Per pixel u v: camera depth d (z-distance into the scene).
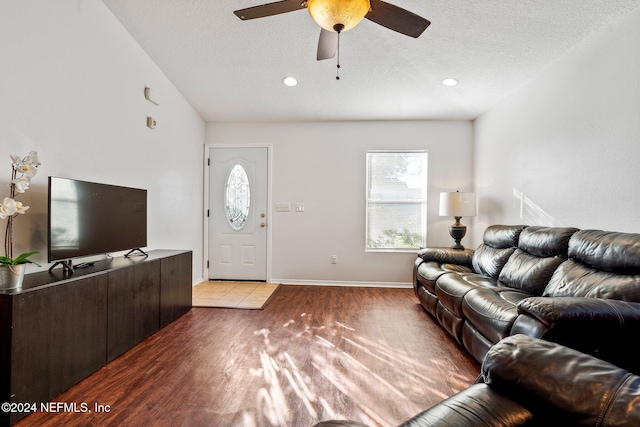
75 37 2.36
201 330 2.75
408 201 4.46
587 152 2.38
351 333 2.70
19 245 2.00
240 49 3.08
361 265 4.44
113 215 2.51
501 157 3.63
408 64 3.15
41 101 2.11
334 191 4.46
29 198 2.06
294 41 2.94
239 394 1.80
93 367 2.01
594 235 1.98
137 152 3.09
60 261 2.05
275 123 4.50
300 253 4.49
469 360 2.24
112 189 2.51
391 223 4.47
